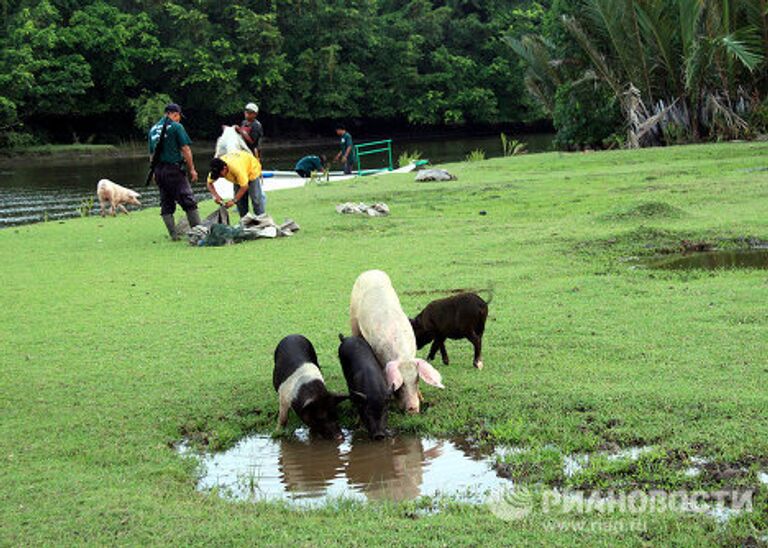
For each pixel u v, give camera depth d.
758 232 12.03
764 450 5.10
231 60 51.72
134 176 36.16
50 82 48.38
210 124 57.34
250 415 6.42
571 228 13.39
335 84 56.69
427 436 5.93
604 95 32.34
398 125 66.00
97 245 14.86
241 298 10.00
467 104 61.50
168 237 15.42
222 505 4.92
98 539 4.48
